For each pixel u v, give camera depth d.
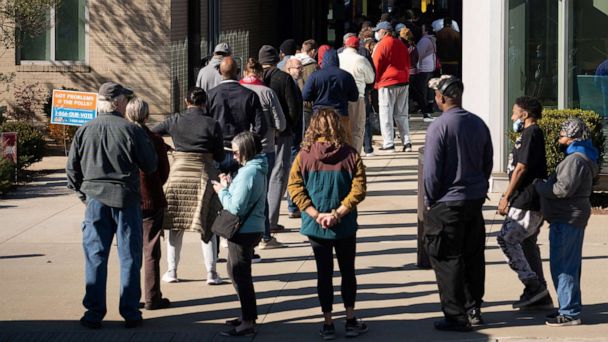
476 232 13.21
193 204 14.84
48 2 30.25
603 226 19.41
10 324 13.61
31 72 32.19
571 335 12.89
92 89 32.28
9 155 23.98
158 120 32.28
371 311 14.19
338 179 12.77
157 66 32.16
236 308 14.38
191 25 33.28
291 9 44.78
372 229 19.52
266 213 17.78
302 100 19.92
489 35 22.23
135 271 13.47
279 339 13.02
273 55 18.70
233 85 16.81
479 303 13.40
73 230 19.55
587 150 12.93
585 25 22.12
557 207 13.05
